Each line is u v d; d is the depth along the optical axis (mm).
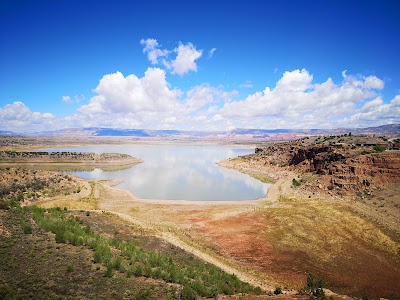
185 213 65562
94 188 86688
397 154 81750
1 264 25719
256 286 33625
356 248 46219
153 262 33469
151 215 63188
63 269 26844
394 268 40094
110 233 45312
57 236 33938
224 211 67500
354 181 79250
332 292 33562
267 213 65000
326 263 41562
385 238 49219
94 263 29391
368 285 35875
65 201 70062
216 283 31453
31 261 27375
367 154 89188
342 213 62969
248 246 47281
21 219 39406
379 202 67250
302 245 47469
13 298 20359
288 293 31469
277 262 41906
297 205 71750
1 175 77250
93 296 22984
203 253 42719
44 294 21938
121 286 25609
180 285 28438
